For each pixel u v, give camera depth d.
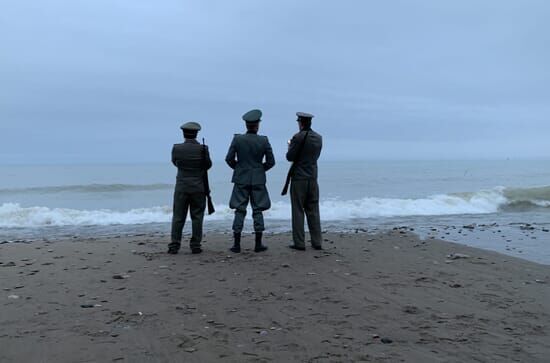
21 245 8.11
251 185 7.28
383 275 5.86
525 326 4.00
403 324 4.04
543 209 17.42
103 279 5.55
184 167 7.11
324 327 3.95
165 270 6.04
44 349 3.40
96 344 3.51
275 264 6.41
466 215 15.60
